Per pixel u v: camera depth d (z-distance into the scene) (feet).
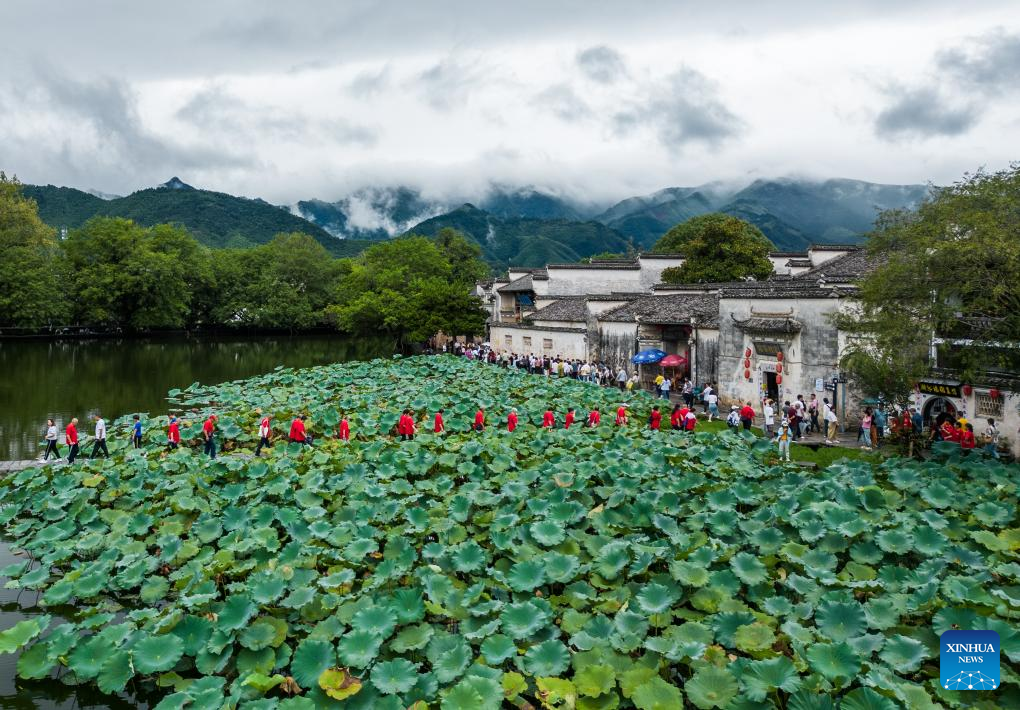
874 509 57.41
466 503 63.57
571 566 49.29
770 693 33.73
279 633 42.11
